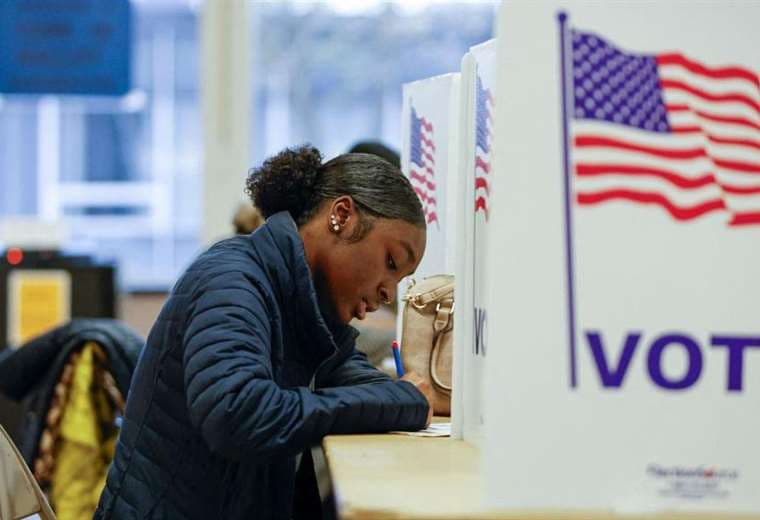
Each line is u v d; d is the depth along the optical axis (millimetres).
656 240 1637
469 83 2443
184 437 2498
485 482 1586
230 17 7637
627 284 1626
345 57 7727
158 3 7656
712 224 1647
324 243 2627
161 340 2512
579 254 1625
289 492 2707
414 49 7707
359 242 2609
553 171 1633
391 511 1565
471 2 7625
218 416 2227
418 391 2516
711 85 1682
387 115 7777
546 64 1646
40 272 6406
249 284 2424
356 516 1559
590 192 1633
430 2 7648
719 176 1659
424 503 1619
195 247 7824
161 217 7781
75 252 6699
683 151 1657
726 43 1692
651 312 1628
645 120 1659
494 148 1630
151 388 2521
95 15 7340
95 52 7371
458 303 2404
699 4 1691
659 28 1686
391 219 2600
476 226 2375
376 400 2398
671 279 1635
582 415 1604
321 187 2660
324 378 2881
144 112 7711
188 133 7781
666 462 1610
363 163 2662
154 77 7699
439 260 3080
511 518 1583
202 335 2322
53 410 4008
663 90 1670
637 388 1617
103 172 7699
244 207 5051
